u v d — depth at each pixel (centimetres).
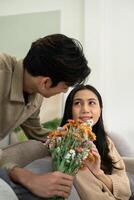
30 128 149
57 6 291
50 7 293
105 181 124
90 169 117
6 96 118
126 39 280
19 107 122
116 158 145
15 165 95
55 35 100
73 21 286
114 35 281
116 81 280
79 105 137
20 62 117
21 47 296
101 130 143
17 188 87
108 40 282
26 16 296
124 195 128
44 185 85
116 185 125
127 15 280
